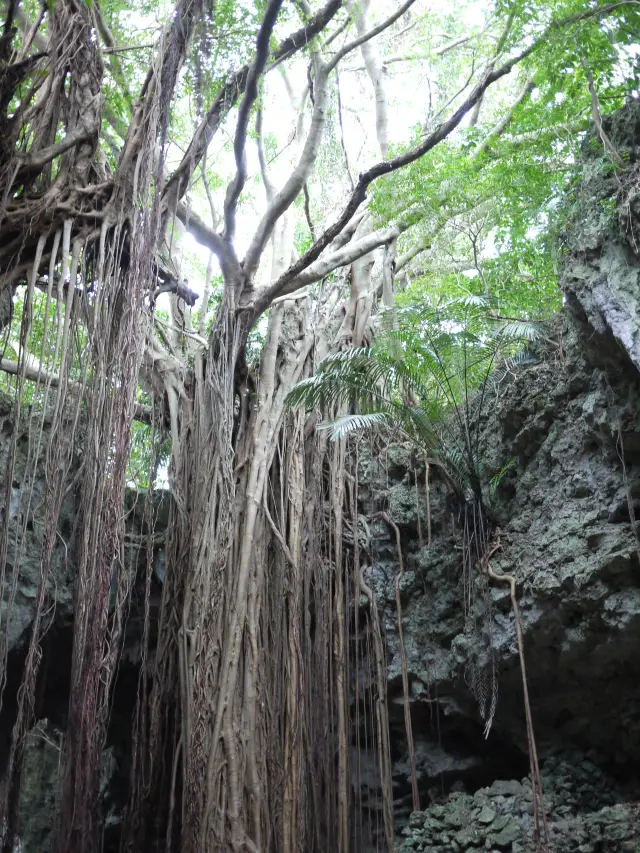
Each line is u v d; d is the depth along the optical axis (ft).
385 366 26.58
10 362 26.55
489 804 24.20
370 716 27.78
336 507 28.50
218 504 25.88
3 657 16.29
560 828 22.21
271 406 28.43
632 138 21.61
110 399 18.34
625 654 22.91
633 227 20.01
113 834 29.55
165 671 25.62
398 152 30.96
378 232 30.14
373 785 26.96
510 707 25.77
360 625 28.81
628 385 21.76
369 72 36.32
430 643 27.37
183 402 28.07
